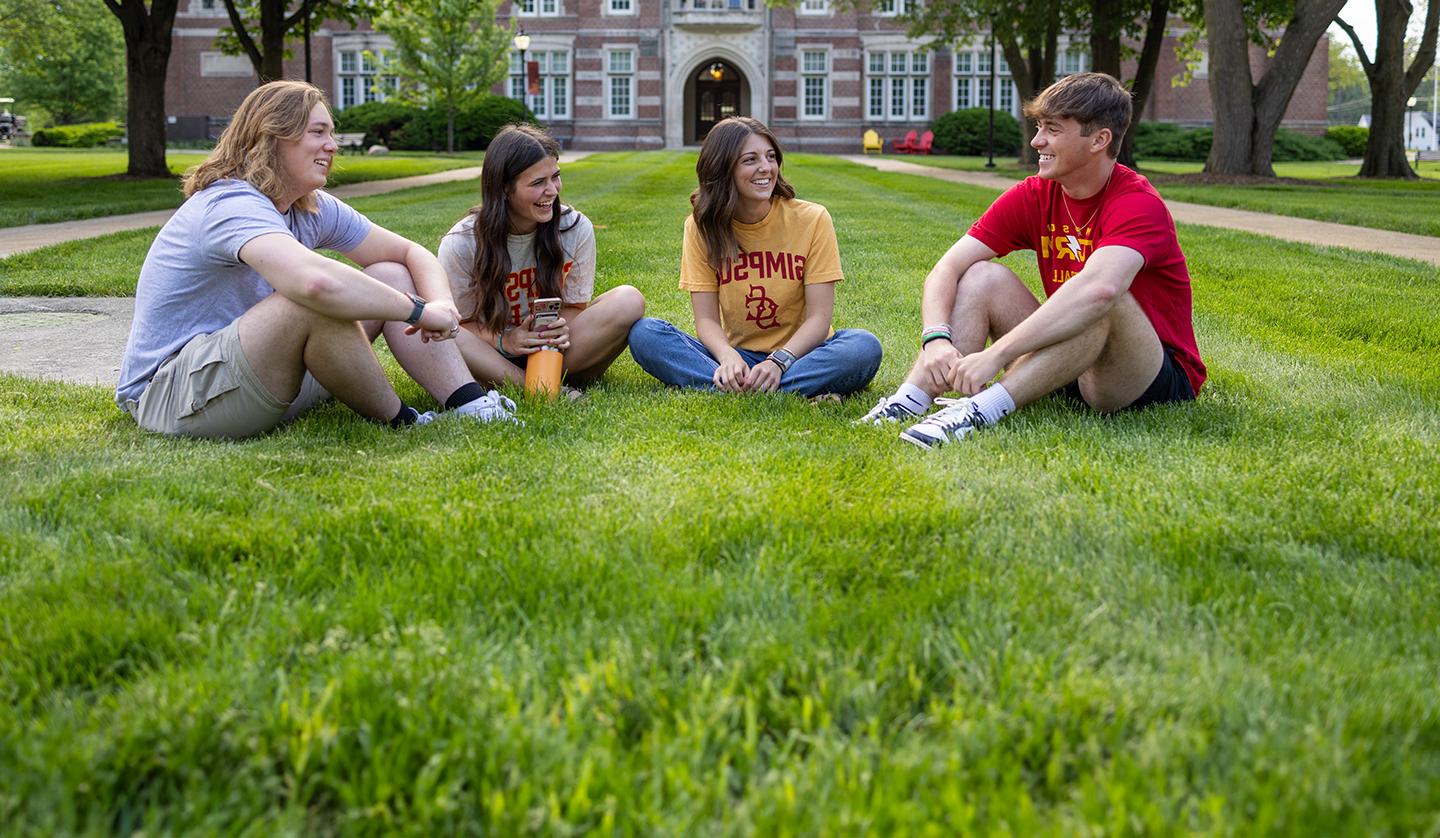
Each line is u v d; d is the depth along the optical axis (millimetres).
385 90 40312
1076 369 3141
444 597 1919
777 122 41312
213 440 3148
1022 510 2430
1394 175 23469
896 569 2080
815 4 40906
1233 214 12680
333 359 3051
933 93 41438
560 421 3279
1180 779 1340
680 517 2338
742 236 3740
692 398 3582
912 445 3021
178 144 39500
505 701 1532
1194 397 3514
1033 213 3455
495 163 3531
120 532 2285
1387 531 2271
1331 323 5188
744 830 1275
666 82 40844
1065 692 1533
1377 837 1225
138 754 1412
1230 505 2467
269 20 20547
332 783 1372
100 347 4922
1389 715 1497
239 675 1613
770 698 1574
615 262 7457
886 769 1385
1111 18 22578
